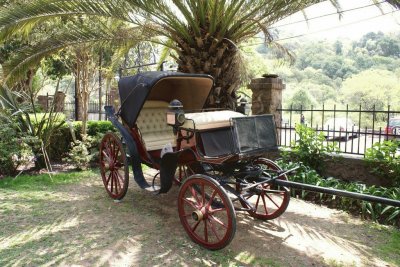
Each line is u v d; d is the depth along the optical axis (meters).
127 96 5.16
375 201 3.27
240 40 7.57
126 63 13.80
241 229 4.44
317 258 3.69
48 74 15.45
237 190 4.39
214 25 6.87
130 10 6.81
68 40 7.01
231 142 4.17
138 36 7.66
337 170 6.35
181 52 7.39
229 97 7.24
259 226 4.56
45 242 3.95
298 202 5.61
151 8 6.66
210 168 4.35
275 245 3.99
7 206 5.16
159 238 4.11
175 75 4.91
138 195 5.85
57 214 4.87
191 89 5.62
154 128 5.84
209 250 3.82
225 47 7.07
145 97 4.87
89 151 8.20
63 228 4.36
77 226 4.44
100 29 7.23
